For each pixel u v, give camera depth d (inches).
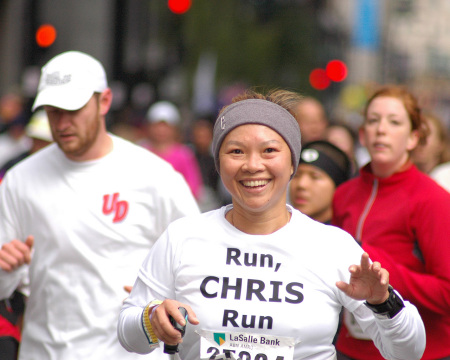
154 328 292.0
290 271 304.2
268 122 303.9
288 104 323.3
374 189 449.4
